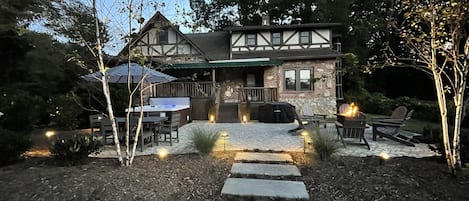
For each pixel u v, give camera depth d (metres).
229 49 20.05
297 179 4.73
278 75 16.88
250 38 19.53
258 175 4.91
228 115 15.41
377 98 20.42
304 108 12.04
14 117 8.52
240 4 30.97
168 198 3.99
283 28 19.00
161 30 6.25
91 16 5.78
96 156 6.39
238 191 4.11
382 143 8.05
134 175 4.70
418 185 4.22
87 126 12.48
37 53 10.79
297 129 10.21
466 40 4.48
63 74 12.41
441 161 5.38
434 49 4.70
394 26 5.23
